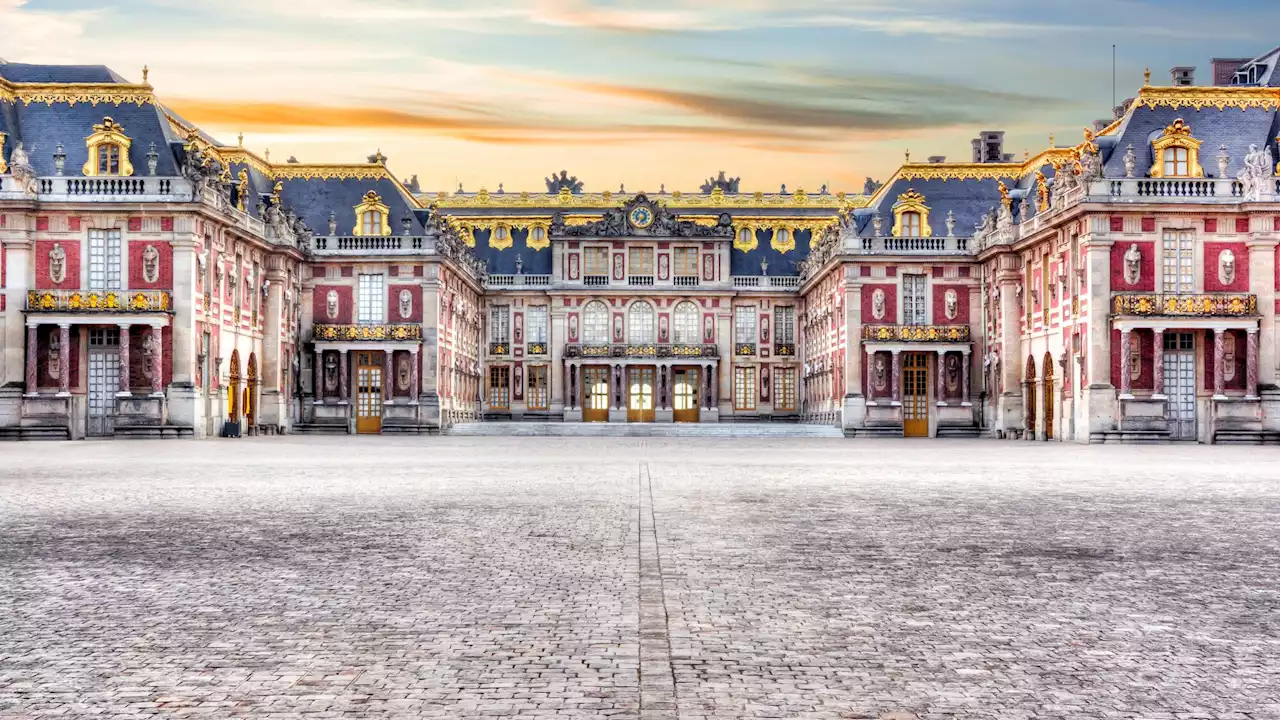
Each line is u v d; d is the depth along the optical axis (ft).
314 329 283.79
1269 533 64.28
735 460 140.97
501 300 360.69
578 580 49.03
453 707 30.81
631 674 34.04
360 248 286.05
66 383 213.46
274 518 71.31
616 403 356.18
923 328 276.21
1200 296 206.18
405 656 36.17
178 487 94.43
